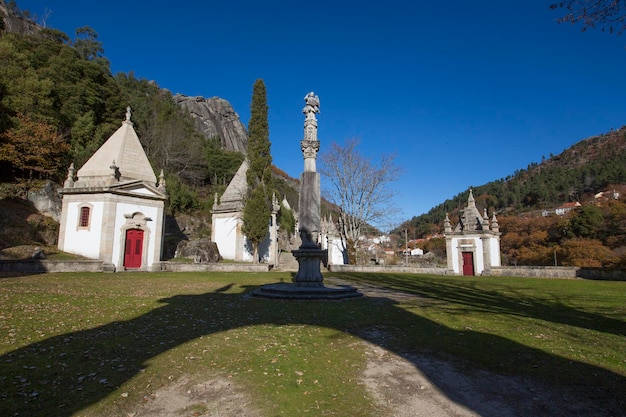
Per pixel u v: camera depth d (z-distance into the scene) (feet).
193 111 369.30
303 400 14.70
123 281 61.26
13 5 266.36
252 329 26.11
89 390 15.23
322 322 29.01
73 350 20.43
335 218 162.81
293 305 37.58
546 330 27.20
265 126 129.29
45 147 106.01
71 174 91.97
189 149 209.67
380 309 35.68
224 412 13.61
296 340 23.32
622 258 145.28
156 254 94.53
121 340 22.67
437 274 98.73
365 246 161.79
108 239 85.40
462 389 16.10
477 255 110.01
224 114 429.38
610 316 34.17
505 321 30.50
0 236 80.94
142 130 191.01
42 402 14.02
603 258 154.61
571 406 14.47
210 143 251.39
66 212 89.92
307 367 18.48
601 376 17.53
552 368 18.62
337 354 20.72
